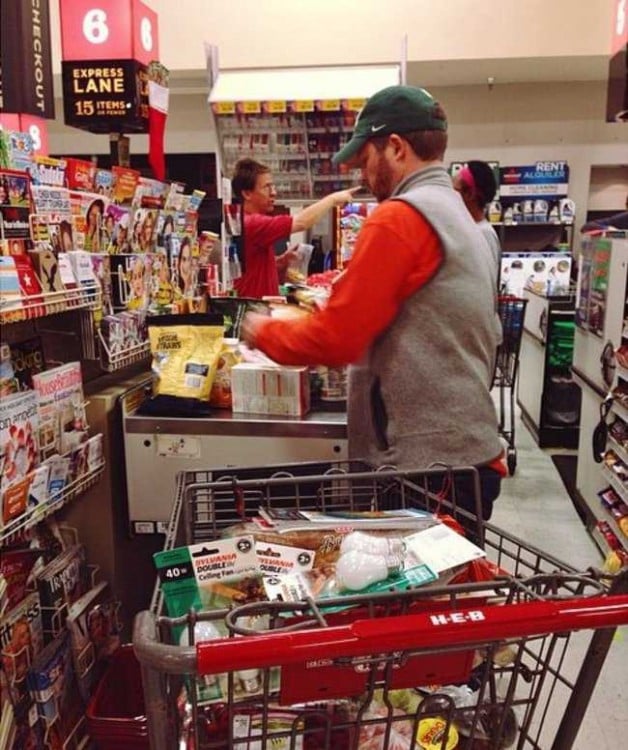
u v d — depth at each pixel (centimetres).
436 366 151
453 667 98
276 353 149
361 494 162
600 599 90
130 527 194
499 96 867
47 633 163
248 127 362
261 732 99
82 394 173
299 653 81
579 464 382
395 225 144
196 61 715
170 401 188
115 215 195
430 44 698
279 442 184
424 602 101
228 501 155
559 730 115
